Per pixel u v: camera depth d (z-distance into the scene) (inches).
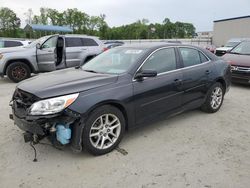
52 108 130.3
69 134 134.4
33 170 133.1
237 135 177.2
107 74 162.2
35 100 134.4
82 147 144.6
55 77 160.2
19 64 373.4
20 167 135.7
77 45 413.4
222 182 123.2
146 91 163.3
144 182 123.3
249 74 316.5
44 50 387.2
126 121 158.7
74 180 125.0
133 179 125.6
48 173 130.6
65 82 146.6
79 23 3137.3
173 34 3585.1
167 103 179.2
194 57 205.3
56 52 397.7
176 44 194.9
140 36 3457.2
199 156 147.4
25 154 148.6
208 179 125.6
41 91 135.5
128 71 160.9
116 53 189.0
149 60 171.5
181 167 136.0
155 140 167.9
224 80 225.6
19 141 164.4
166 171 132.3
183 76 187.9
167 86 175.9
